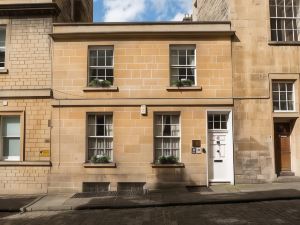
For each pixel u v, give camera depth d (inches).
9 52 630.5
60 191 601.9
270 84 619.2
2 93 621.0
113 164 602.2
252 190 546.0
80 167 606.2
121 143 608.4
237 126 611.2
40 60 626.8
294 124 620.7
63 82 621.6
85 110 615.8
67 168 607.2
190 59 632.4
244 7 633.0
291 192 519.8
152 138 608.4
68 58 625.3
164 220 405.4
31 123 617.9
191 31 617.9
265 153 608.4
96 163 605.0
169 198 519.5
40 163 606.9
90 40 627.5
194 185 599.2
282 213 413.1
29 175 608.7
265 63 623.5
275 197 491.2
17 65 628.1
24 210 489.7
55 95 619.5
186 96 615.2
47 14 633.6
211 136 620.1
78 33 620.7
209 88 616.1
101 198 539.5
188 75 629.3
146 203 490.9
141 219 415.5
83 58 624.7
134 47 624.4
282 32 647.1
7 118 630.5
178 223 388.8
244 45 625.6
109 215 444.8
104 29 622.8
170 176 600.4
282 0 652.1
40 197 571.2
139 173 601.9
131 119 612.1
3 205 514.0
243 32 628.1
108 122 623.5
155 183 598.9
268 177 605.9
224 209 448.8
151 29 621.0
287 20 650.2
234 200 484.4
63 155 609.6
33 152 613.6
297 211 420.5
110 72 629.9
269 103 615.5
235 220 390.0
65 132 613.3
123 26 622.8
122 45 624.7
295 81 624.4
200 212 438.3
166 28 621.3
